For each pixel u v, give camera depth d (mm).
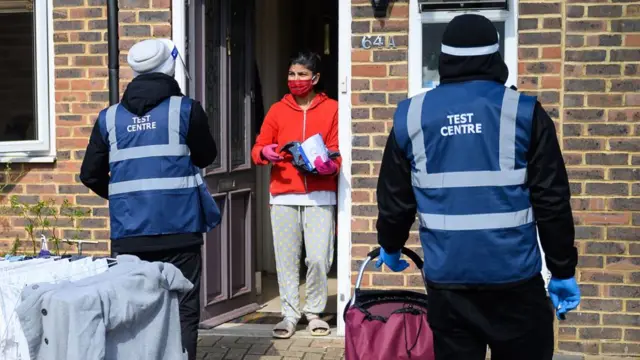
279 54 8289
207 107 6363
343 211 5988
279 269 6145
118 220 4664
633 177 5598
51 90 6359
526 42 5672
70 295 3441
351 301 3959
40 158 6375
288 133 6031
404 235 3607
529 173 3316
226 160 6547
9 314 3697
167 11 6121
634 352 5652
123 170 4656
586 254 5652
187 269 4707
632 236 5613
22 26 6422
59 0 6285
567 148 5637
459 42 3414
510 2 5750
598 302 5660
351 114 5906
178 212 4652
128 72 6207
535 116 3299
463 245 3324
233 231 6719
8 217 6445
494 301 3350
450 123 3348
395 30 5840
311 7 9422
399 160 3467
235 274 6773
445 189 3354
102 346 3461
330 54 9758
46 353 3479
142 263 3826
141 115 4664
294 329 6133
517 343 3377
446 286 3373
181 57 5945
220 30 6527
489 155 3311
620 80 5578
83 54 6289
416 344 3764
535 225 3385
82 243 6371
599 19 5570
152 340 3746
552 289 3438
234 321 6613
